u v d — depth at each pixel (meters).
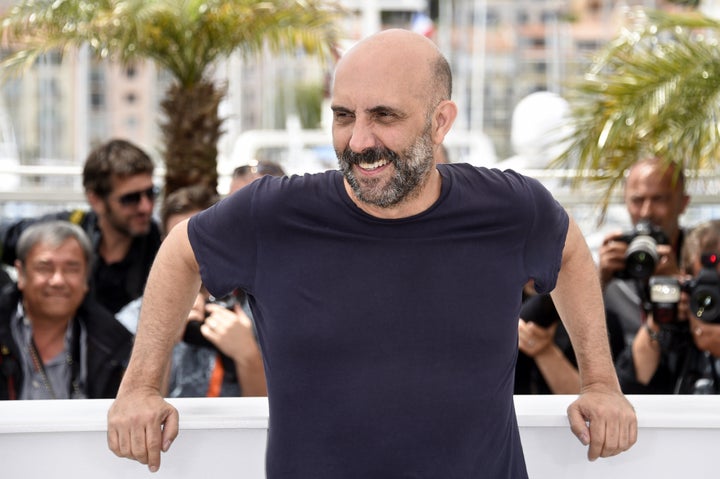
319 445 1.80
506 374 1.84
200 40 5.87
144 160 4.30
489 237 1.80
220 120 5.89
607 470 2.10
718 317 3.01
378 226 1.77
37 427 2.00
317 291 1.77
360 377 1.77
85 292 3.30
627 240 3.58
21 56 5.83
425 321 1.77
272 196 1.80
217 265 1.83
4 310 3.20
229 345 3.03
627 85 4.47
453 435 1.79
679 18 4.68
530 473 2.11
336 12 6.15
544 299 3.20
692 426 2.06
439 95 1.73
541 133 7.64
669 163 4.04
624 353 3.37
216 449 2.05
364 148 1.68
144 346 1.94
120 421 1.90
